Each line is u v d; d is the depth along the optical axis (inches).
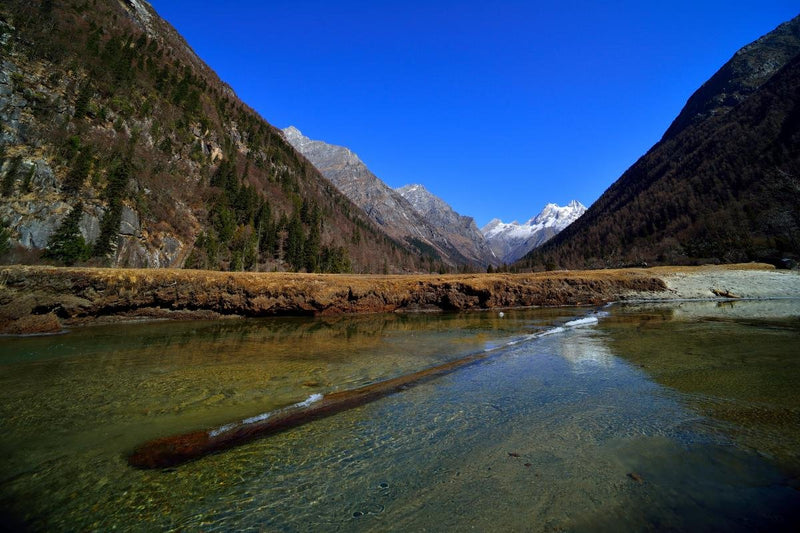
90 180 2682.1
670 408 359.9
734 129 6156.5
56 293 983.0
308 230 5369.1
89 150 2859.3
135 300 1118.4
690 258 3523.6
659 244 4881.9
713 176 5442.9
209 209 3671.3
